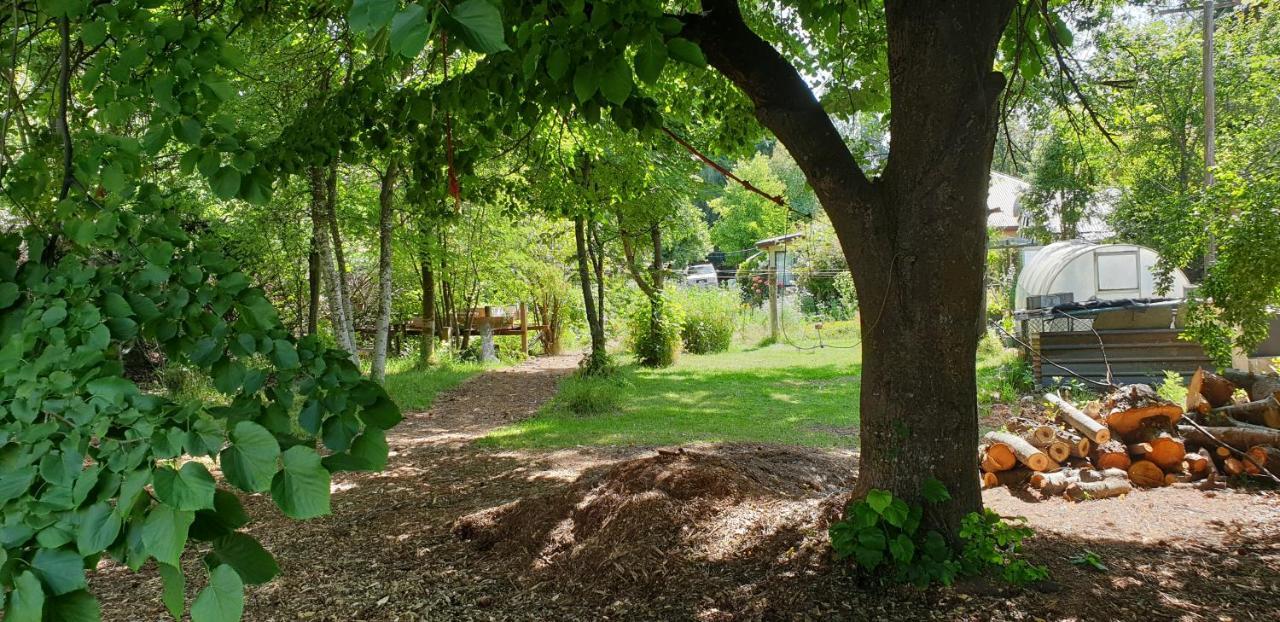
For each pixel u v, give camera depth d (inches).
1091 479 223.6
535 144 326.3
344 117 192.7
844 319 964.6
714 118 286.2
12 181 87.7
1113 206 751.7
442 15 51.3
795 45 275.9
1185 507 200.5
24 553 46.6
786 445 306.5
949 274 137.0
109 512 45.6
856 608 133.3
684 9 181.2
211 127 81.8
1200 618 127.0
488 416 425.7
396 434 369.7
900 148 139.5
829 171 142.4
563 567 168.4
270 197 85.0
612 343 891.4
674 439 334.3
